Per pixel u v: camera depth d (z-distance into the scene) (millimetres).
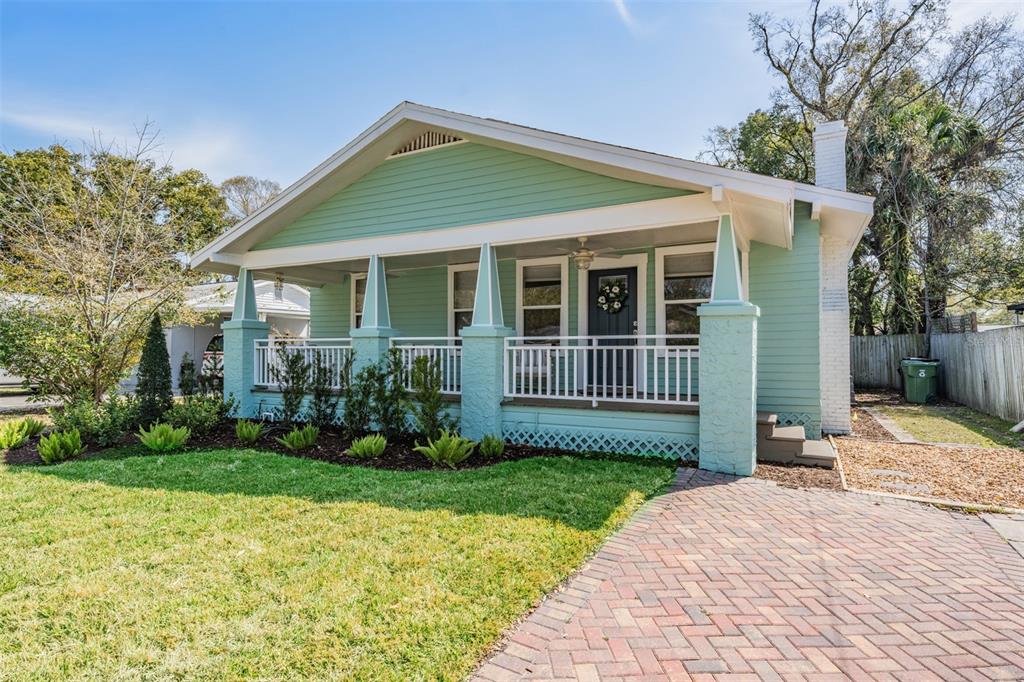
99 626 2588
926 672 2295
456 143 7238
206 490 4812
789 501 4590
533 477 5160
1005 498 4742
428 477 5254
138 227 10844
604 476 5195
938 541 3738
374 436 6621
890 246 14719
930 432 8367
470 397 7016
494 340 6883
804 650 2453
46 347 9070
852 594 2979
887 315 16375
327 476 5293
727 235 5652
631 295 8344
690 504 4488
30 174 15195
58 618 2654
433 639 2459
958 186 14609
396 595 2836
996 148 14602
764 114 18750
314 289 11555
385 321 7980
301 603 2758
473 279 9617
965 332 12109
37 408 12328
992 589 3047
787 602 2887
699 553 3496
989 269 14719
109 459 6277
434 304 10016
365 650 2379
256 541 3590
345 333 11180
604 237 7008
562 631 2578
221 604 2762
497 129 6438
